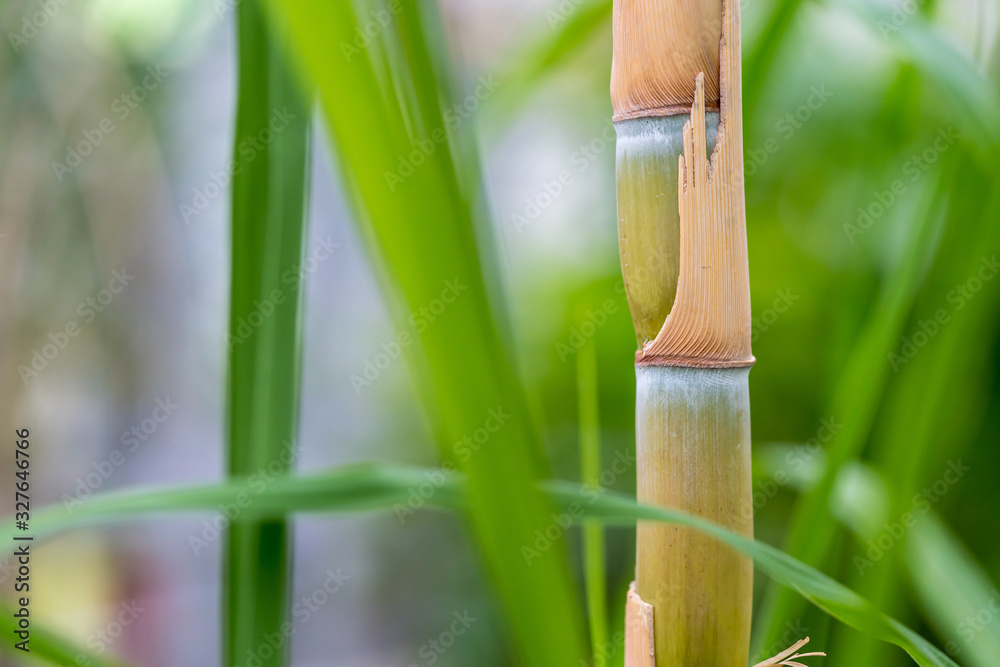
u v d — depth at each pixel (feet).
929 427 2.95
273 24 2.55
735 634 2.30
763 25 2.90
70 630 10.14
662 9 2.24
